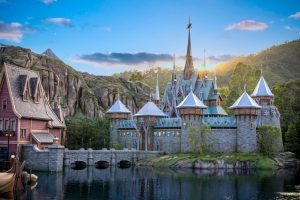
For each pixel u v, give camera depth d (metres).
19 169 56.69
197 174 83.69
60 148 82.56
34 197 52.41
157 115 122.81
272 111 122.00
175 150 117.88
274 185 67.44
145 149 120.69
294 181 72.62
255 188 63.94
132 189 61.69
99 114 162.62
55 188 60.09
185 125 114.50
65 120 136.25
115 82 197.38
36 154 82.94
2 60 147.25
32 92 92.88
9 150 83.94
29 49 163.50
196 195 57.41
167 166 101.69
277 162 102.56
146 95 197.12
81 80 170.00
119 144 123.44
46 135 93.94
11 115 84.50
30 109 89.94
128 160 108.00
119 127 128.88
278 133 110.75
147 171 89.50
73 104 159.50
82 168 93.38
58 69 162.25
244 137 111.06
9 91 85.00
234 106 112.25
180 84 148.75
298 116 139.88
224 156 104.06
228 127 113.94
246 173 87.56
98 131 126.44
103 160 101.06
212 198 55.16
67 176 75.06
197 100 115.81
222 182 70.62
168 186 65.25
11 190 54.41
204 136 113.44
